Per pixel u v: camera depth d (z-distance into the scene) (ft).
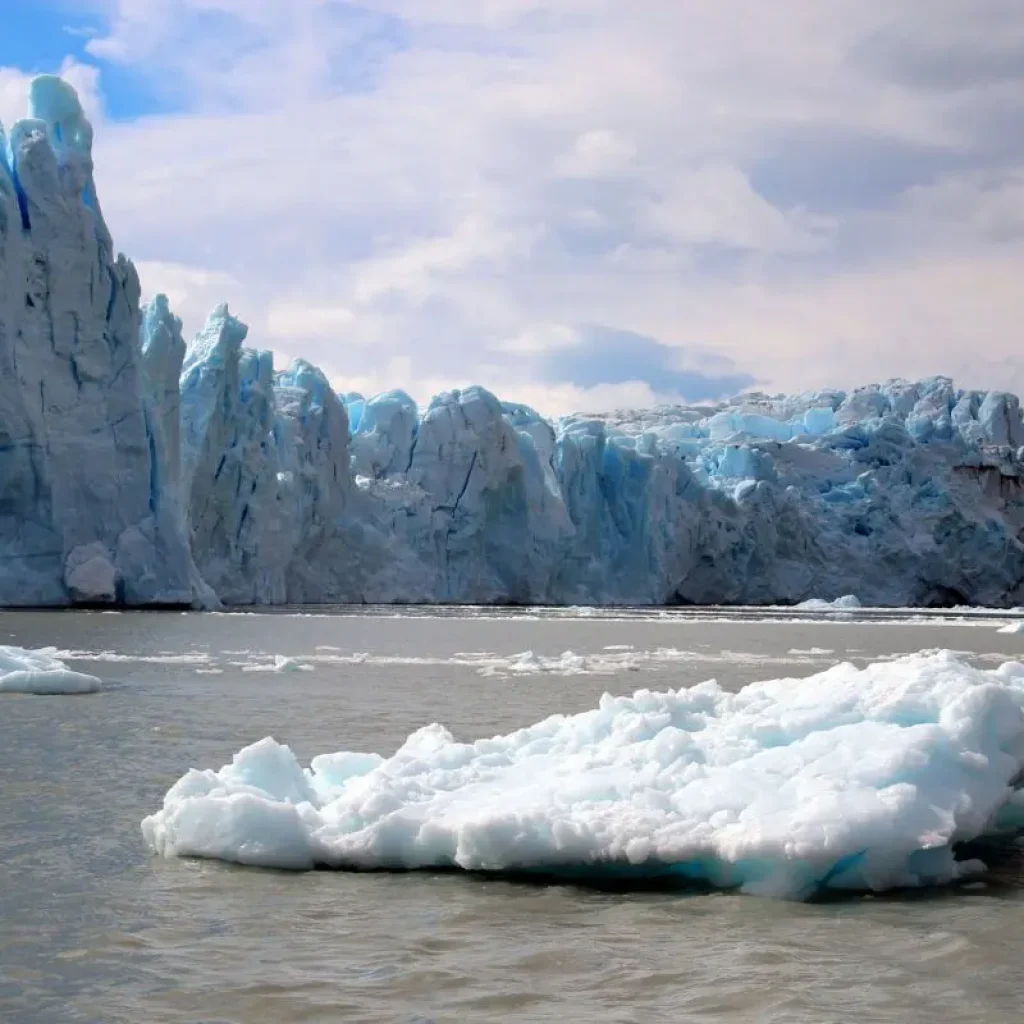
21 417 153.17
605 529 260.62
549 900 26.68
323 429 210.38
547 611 212.02
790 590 284.61
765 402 411.34
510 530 241.96
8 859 29.86
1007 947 23.63
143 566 162.40
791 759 30.22
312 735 52.95
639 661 101.65
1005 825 33.32
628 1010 20.53
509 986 21.59
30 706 61.77
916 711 31.94
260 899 26.61
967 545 305.32
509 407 264.52
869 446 316.60
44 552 157.17
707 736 32.89
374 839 28.94
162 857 30.09
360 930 24.61
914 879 27.71
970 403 366.22
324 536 212.02
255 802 29.78
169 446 168.35
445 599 232.94
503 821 27.99
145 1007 20.57
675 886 27.78
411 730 55.01
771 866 27.12
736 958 23.03
